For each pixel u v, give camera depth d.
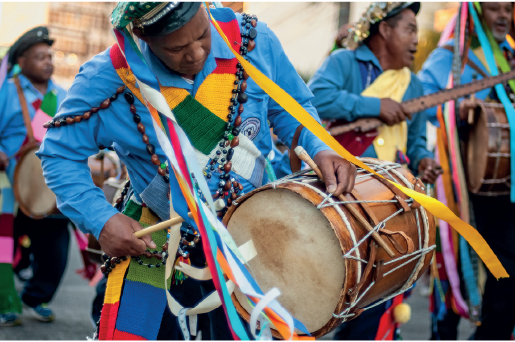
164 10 1.21
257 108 1.54
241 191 1.57
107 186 2.76
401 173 1.64
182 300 1.77
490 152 2.62
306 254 1.39
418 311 3.66
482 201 2.82
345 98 2.65
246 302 1.47
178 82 1.43
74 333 3.02
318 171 1.44
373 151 2.71
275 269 1.44
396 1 2.63
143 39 1.33
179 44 1.26
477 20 2.88
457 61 2.89
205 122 1.46
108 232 1.44
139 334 1.56
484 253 1.51
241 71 1.48
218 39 1.46
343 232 1.31
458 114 2.83
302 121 1.44
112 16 1.34
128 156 1.56
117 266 1.58
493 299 2.68
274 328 1.41
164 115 1.41
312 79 2.73
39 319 3.22
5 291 3.06
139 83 1.38
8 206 3.20
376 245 1.36
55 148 1.48
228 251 1.33
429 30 7.43
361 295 1.35
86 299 3.72
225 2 1.85
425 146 2.89
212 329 1.78
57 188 1.48
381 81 2.73
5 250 3.09
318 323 1.38
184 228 1.60
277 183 1.43
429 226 1.56
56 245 3.26
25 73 3.46
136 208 1.61
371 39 2.78
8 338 2.90
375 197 1.45
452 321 2.84
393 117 2.64
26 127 3.39
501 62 2.91
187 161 1.35
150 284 1.58
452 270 2.77
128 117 1.46
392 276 1.46
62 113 1.47
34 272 3.24
